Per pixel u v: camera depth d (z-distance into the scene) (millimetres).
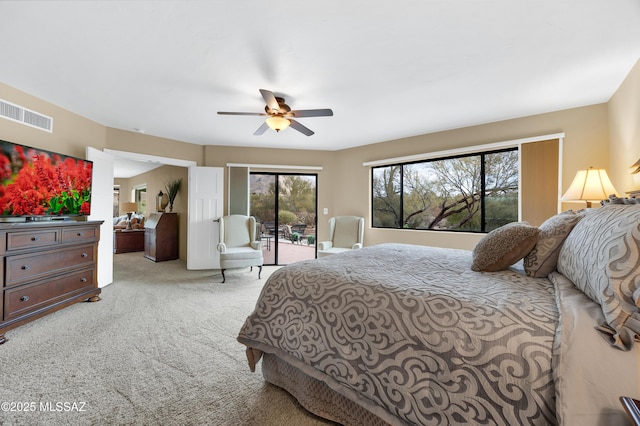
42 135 2873
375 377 1098
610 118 2766
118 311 2736
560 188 3039
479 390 885
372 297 1236
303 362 1344
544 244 1442
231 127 3822
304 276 1534
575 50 1963
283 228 5262
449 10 1574
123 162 5945
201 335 2229
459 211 3881
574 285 1144
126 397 1472
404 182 4410
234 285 3742
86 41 1886
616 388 703
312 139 4453
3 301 2113
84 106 3059
